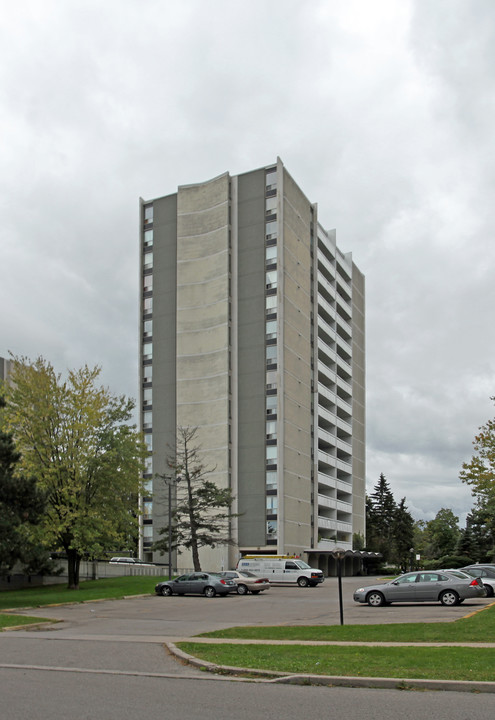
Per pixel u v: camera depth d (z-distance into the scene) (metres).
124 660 14.57
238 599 38.22
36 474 43.19
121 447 46.34
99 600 38.03
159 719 8.83
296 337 81.12
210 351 80.25
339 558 21.42
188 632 21.05
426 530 130.88
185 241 84.50
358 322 108.25
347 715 9.09
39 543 44.97
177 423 80.44
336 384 93.75
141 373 84.75
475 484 43.47
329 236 98.94
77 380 46.06
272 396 76.12
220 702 9.98
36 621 25.08
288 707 9.62
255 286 79.25
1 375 65.69
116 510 46.50
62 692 10.81
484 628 18.88
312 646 16.08
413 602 30.09
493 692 10.74
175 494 65.94
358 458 102.75
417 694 10.64
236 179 82.62
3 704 9.84
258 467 75.25
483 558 87.31
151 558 78.75
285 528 73.88
